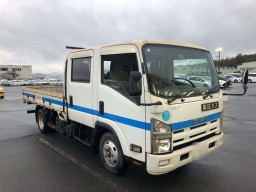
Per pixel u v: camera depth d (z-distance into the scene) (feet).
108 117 11.87
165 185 11.59
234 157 15.39
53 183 11.82
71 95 15.14
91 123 13.28
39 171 13.25
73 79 14.88
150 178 12.30
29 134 21.36
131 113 10.36
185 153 10.19
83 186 11.51
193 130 10.69
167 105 9.50
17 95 69.67
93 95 12.88
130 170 13.26
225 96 13.17
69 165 14.11
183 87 10.85
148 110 9.45
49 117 20.58
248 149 16.99
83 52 13.60
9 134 21.38
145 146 9.84
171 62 10.69
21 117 30.53
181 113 10.00
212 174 12.82
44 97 19.63
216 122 12.30
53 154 16.03
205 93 11.49
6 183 11.82
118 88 11.14
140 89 9.62
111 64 11.52
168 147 9.64
